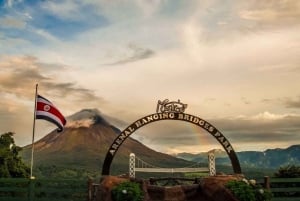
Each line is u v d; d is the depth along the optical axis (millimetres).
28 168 31375
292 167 23234
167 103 22031
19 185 22125
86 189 20172
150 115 21859
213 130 21781
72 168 111438
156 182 20297
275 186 22266
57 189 20344
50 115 22469
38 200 20266
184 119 22000
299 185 21766
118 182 17969
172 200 18766
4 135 31469
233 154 21484
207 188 18297
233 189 17406
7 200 20500
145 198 18141
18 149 31547
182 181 20531
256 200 17266
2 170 29234
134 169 21391
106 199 17484
